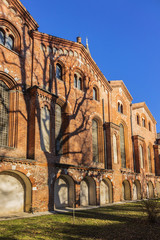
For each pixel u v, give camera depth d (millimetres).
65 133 20141
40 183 15922
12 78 16375
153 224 11906
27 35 18484
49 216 14016
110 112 27766
